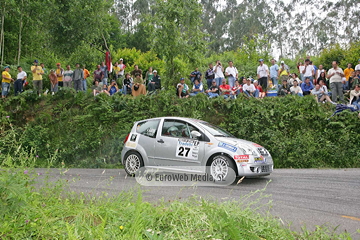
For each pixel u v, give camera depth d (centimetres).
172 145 943
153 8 2125
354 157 1280
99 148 1430
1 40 2742
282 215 607
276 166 1303
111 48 3975
